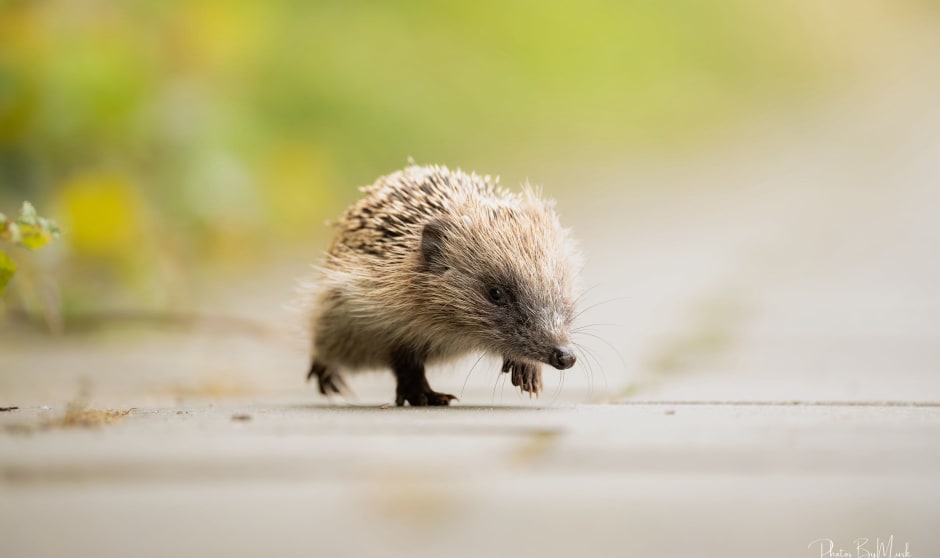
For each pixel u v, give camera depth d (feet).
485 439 16.53
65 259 42.47
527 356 26.07
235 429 17.60
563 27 113.09
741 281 56.49
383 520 11.68
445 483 13.46
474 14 103.60
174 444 15.78
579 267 28.94
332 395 30.25
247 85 71.67
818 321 44.52
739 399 24.86
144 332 43.96
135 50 51.03
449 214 27.53
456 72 99.09
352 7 90.58
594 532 11.44
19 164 47.24
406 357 27.50
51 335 42.96
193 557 10.27
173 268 46.85
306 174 63.52
